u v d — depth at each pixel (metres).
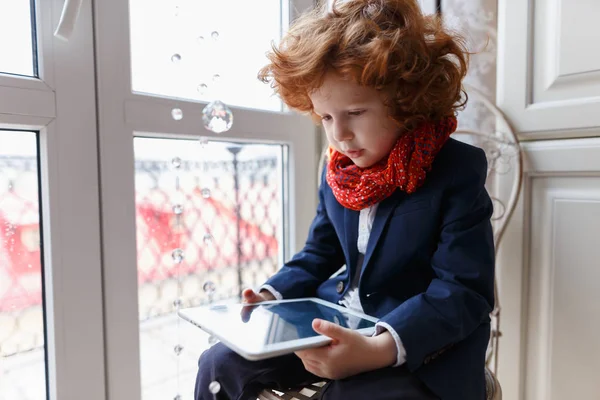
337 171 0.72
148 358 0.89
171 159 0.81
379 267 0.67
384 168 0.66
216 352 0.62
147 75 0.84
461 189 0.64
